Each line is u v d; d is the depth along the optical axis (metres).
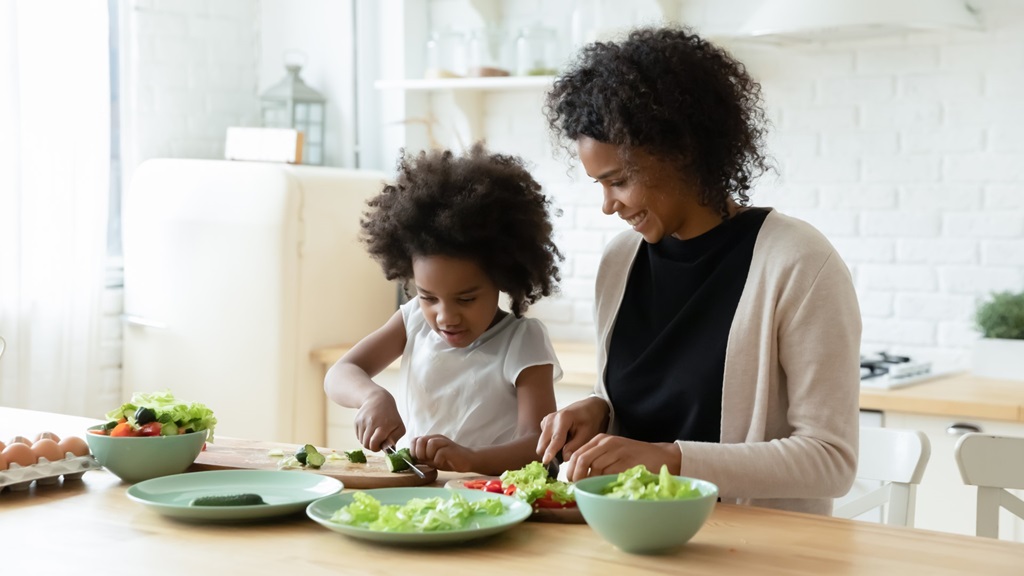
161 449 1.62
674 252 1.77
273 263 3.44
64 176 3.59
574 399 3.09
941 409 2.62
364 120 4.01
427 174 1.89
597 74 1.66
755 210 1.75
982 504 1.78
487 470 1.71
